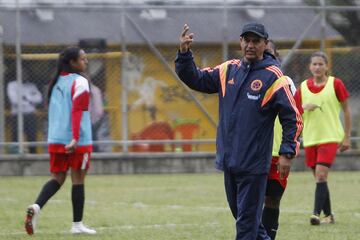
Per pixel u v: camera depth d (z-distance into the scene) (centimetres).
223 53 6850
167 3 6894
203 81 2694
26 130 6756
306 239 3416
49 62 6725
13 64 6675
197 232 3644
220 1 6894
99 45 6762
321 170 3931
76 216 3622
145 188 5784
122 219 4147
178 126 6881
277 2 7019
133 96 6825
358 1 7475
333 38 6956
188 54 2661
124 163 6862
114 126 6812
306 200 4978
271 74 2588
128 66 6800
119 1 6825
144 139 6862
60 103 3597
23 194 5444
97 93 6769
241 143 2586
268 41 2892
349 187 5706
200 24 6856
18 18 6644
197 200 5038
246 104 2588
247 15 6869
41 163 6794
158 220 4094
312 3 7119
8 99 6700
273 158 3017
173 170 6925
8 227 3878
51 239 3447
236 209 2697
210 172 6925
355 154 7044
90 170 6838
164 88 6862
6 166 6762
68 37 6744
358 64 6969
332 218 3947
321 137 3978
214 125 6919
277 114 2634
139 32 6794
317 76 4031
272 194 3028
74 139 3528
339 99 4016
